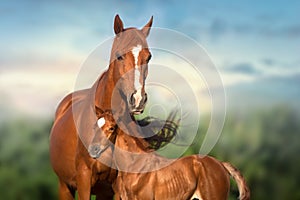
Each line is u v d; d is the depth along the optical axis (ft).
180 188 29.81
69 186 30.30
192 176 30.17
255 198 70.69
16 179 79.25
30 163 82.33
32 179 78.54
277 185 71.20
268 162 73.51
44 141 86.38
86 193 27.17
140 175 28.84
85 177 27.14
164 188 29.48
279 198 70.85
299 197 71.56
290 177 72.74
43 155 83.92
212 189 30.40
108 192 29.01
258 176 70.90
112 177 27.78
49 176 78.79
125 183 28.55
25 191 77.61
